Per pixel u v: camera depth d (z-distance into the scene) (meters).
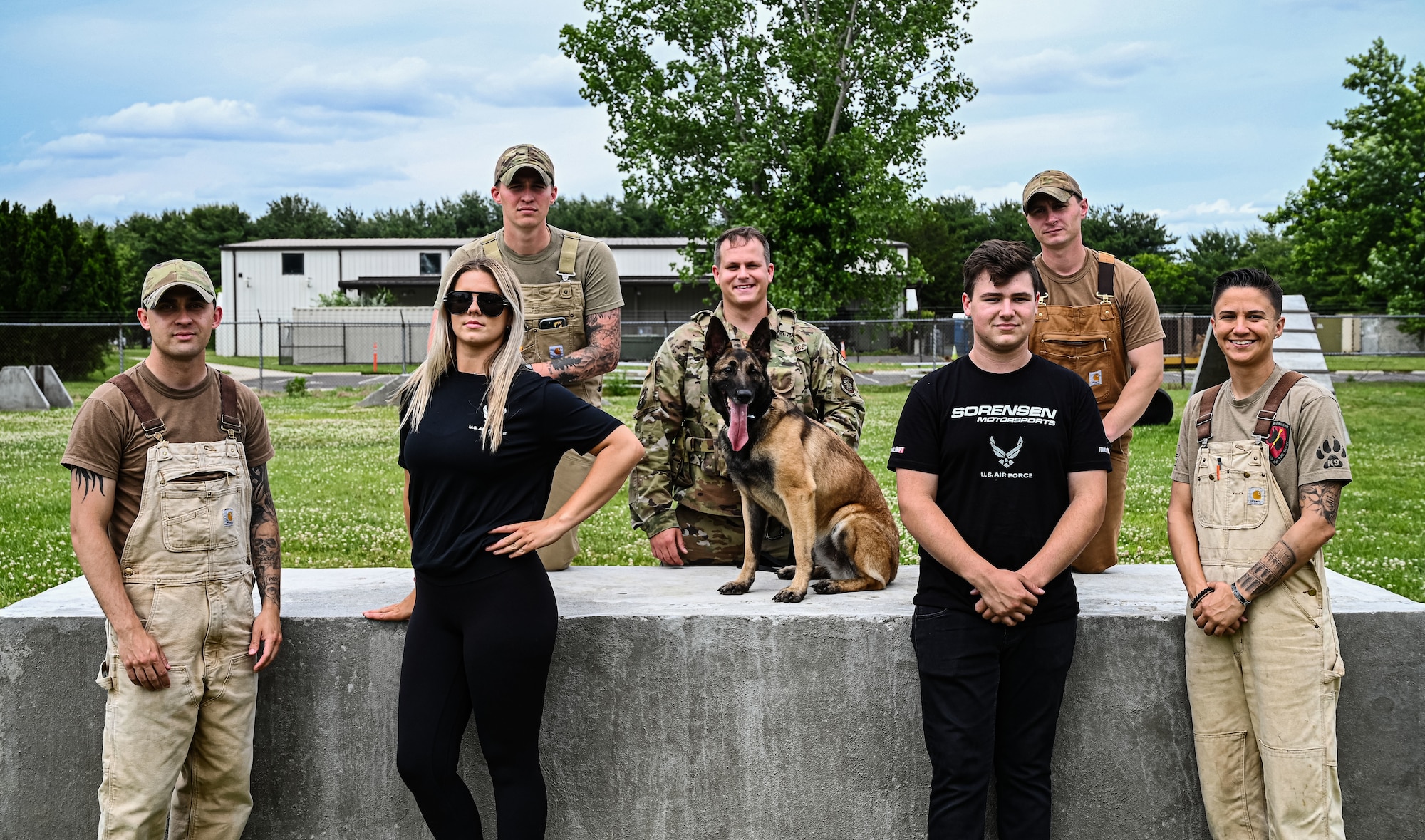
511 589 2.52
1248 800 2.73
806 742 3.00
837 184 22.55
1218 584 2.64
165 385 2.59
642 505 3.82
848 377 3.91
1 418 17.22
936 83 23.12
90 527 2.46
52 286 29.11
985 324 2.64
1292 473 2.60
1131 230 57.53
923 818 3.03
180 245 62.75
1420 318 23.27
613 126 23.19
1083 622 2.98
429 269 44.34
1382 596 3.11
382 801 3.02
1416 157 25.98
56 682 2.94
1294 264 30.48
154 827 2.53
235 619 2.62
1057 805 3.03
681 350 3.80
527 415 2.57
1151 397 3.47
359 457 11.71
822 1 22.66
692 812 3.02
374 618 2.97
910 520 2.67
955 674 2.59
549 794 3.04
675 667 2.99
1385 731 2.96
